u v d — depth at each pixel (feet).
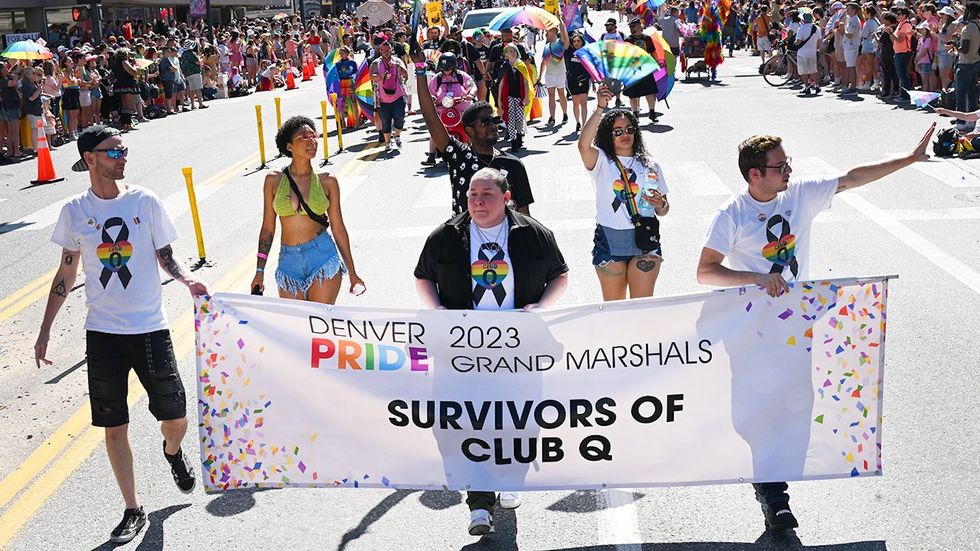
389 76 59.11
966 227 35.58
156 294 17.72
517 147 56.24
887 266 31.42
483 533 16.58
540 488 17.04
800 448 16.67
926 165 45.96
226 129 75.36
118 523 18.24
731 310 16.40
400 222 40.68
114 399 17.49
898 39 63.31
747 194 16.97
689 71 87.61
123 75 79.15
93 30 107.14
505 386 16.79
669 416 16.74
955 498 17.49
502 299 16.88
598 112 20.71
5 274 37.37
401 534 17.35
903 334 25.48
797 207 16.92
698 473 16.84
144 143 70.03
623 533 16.96
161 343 17.70
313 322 16.84
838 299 16.24
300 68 132.87
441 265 16.90
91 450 21.48
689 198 41.96
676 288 30.07
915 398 21.61
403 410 16.98
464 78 49.78
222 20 164.25
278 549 17.01
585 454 16.94
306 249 21.86
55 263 38.50
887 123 56.75
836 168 46.06
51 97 70.13
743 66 99.14
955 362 23.44
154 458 20.83
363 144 63.67
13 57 65.82
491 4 227.40
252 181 52.60
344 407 17.03
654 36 65.51
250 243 39.27
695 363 16.57
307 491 19.16
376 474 17.15
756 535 16.70
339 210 21.91
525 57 64.34
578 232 37.29
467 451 17.04
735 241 16.98
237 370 16.98
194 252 38.22
